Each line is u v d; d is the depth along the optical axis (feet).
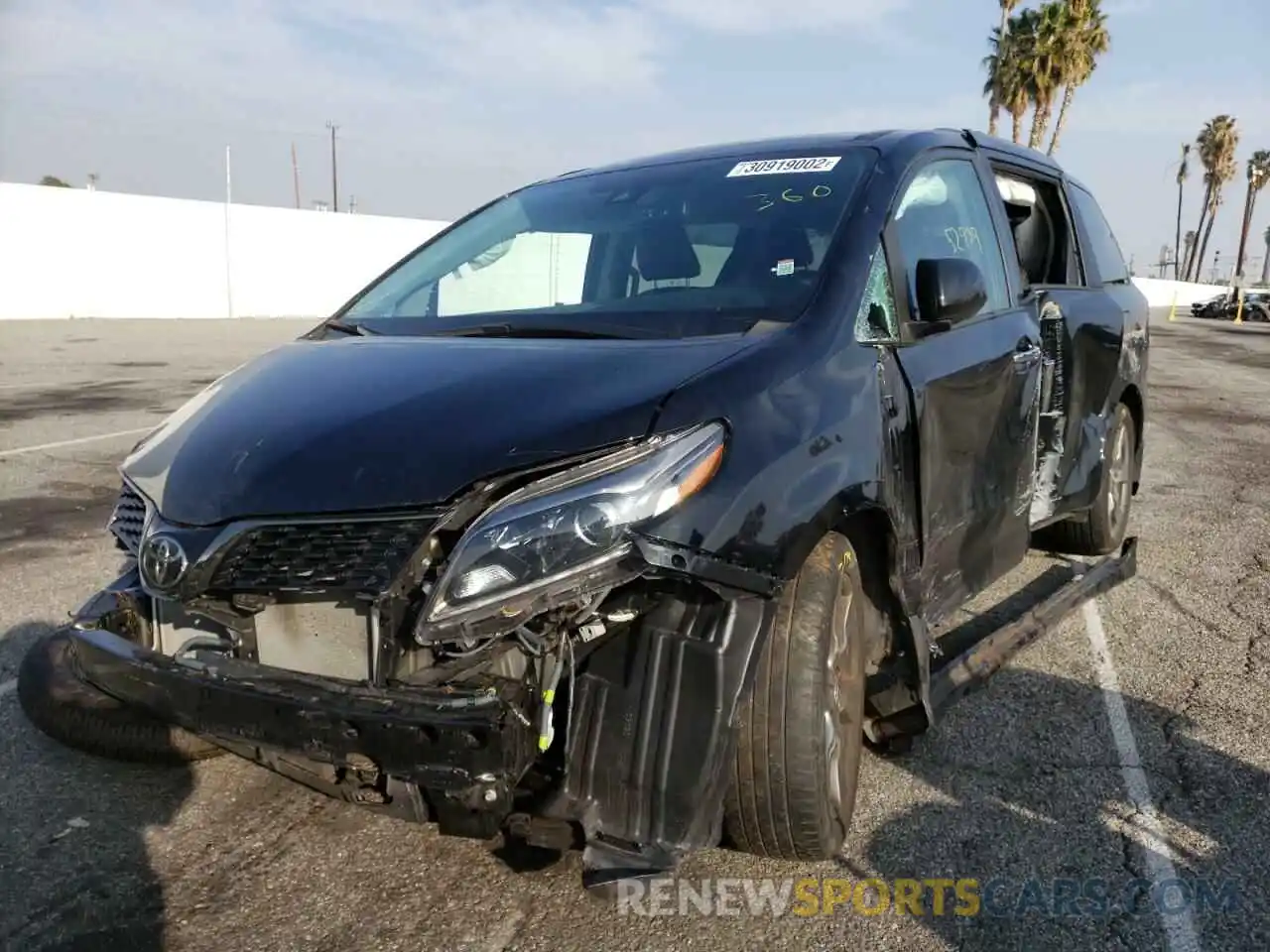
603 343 9.34
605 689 7.95
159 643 9.02
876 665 10.59
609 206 12.21
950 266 10.20
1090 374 16.07
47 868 9.40
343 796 8.28
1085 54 129.49
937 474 10.64
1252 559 19.44
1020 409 12.77
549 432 7.77
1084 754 11.58
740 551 7.77
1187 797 10.68
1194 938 8.50
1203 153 272.51
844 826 9.29
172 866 9.47
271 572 7.68
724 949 8.33
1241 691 13.30
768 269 10.32
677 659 7.79
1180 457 31.17
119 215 98.94
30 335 75.77
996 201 13.66
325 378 9.42
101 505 23.06
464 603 7.22
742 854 9.60
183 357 58.65
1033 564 18.02
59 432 32.32
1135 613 16.34
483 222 13.24
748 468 8.00
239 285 110.83
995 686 13.41
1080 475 16.01
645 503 7.54
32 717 11.27
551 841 8.07
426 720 7.11
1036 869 9.43
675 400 8.02
